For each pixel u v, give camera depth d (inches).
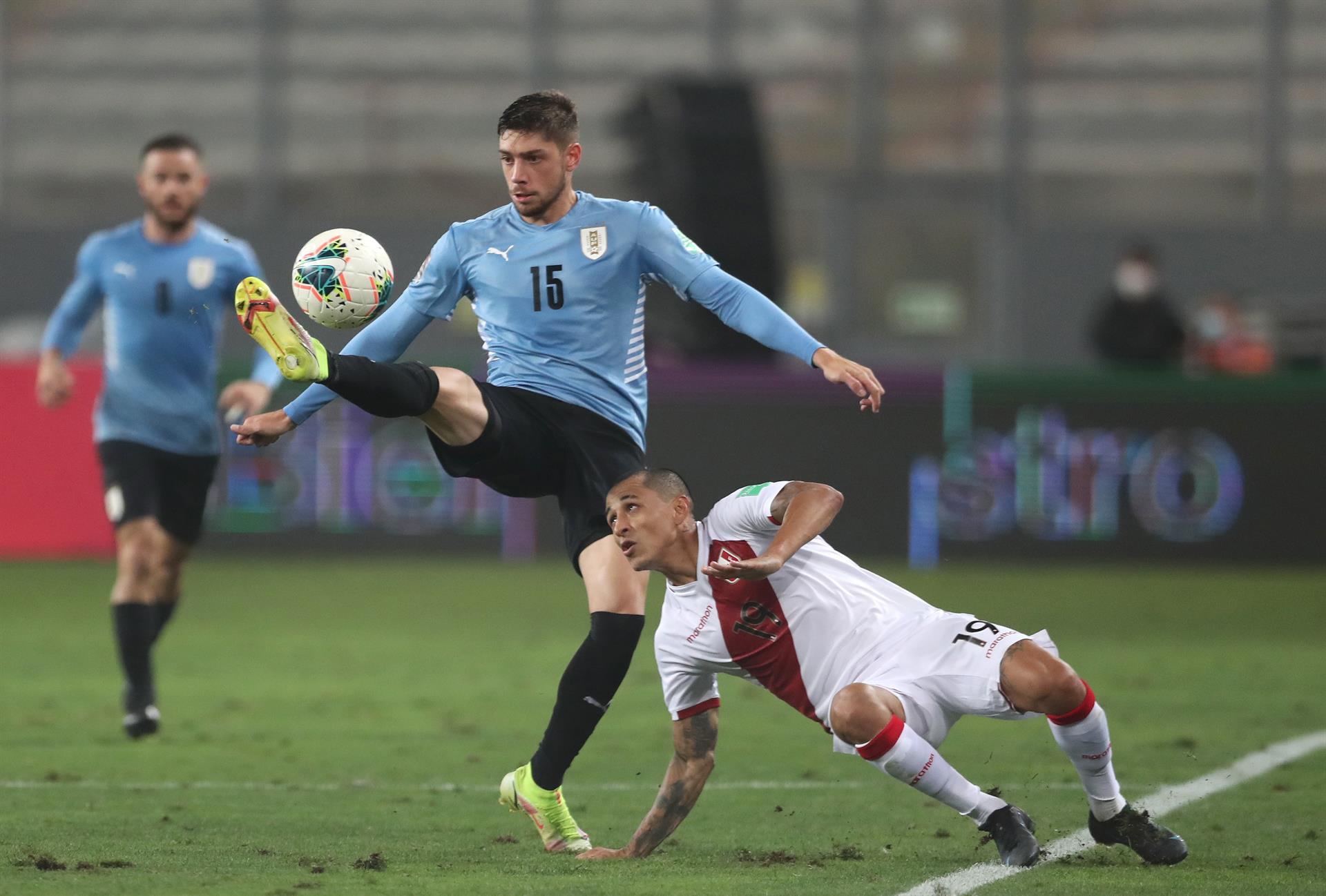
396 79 3348.9
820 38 3302.2
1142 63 3260.3
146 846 690.8
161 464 1064.2
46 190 3385.8
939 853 684.7
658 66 3312.0
